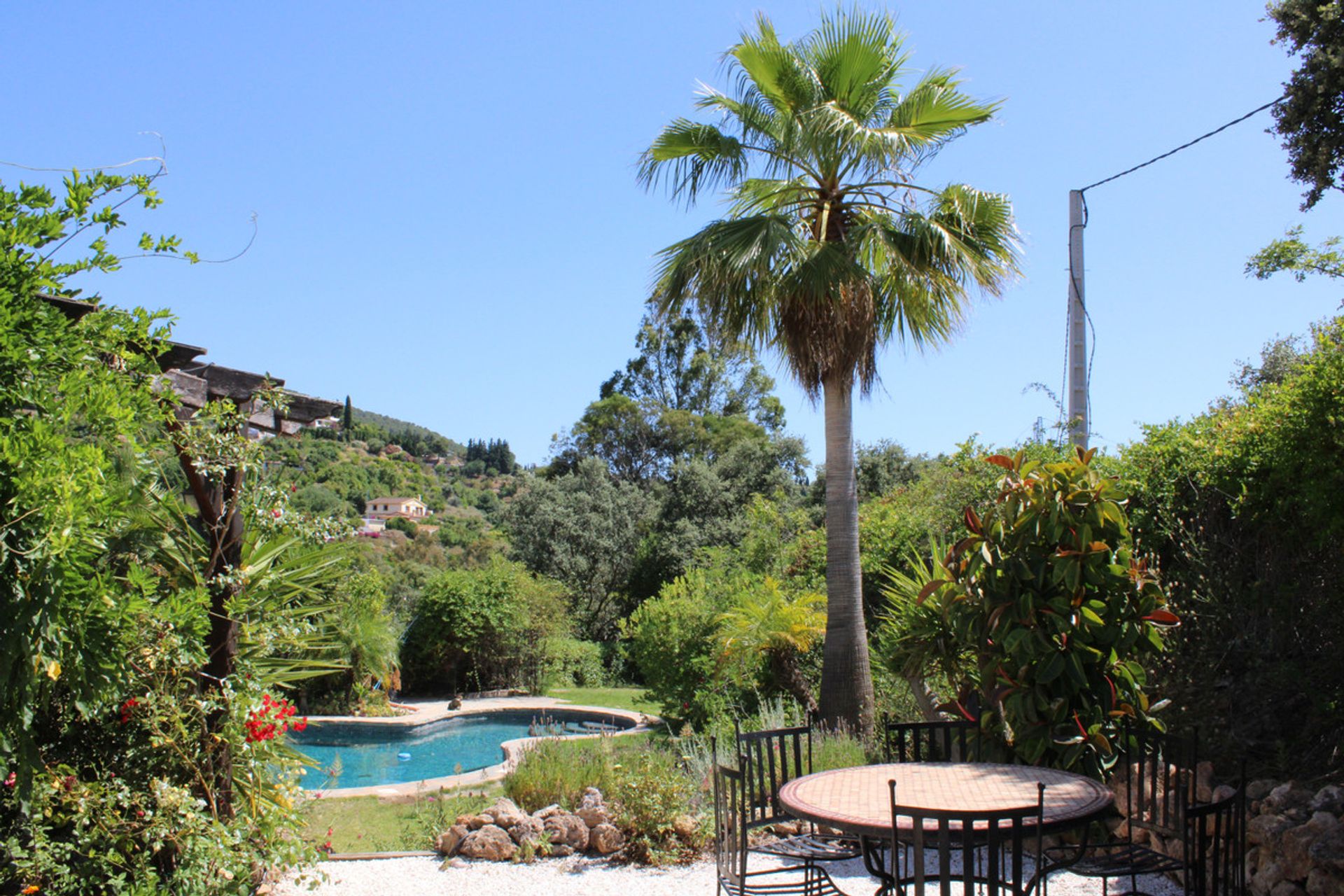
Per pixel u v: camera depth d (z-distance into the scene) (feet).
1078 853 12.16
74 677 11.66
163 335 13.30
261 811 15.35
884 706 27.61
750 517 48.14
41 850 11.88
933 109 28.94
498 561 61.16
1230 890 13.17
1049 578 17.58
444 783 26.86
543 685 58.03
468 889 17.04
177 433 14.82
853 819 10.88
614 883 17.24
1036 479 17.85
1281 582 19.63
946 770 13.50
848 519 27.73
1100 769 16.67
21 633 10.42
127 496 12.01
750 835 19.49
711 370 114.83
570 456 110.42
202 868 13.51
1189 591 21.15
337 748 42.80
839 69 28.55
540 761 23.53
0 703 10.36
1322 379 18.52
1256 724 19.02
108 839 12.80
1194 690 20.02
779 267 27.35
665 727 37.58
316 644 19.52
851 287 26.55
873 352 28.48
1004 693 17.42
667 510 89.51
